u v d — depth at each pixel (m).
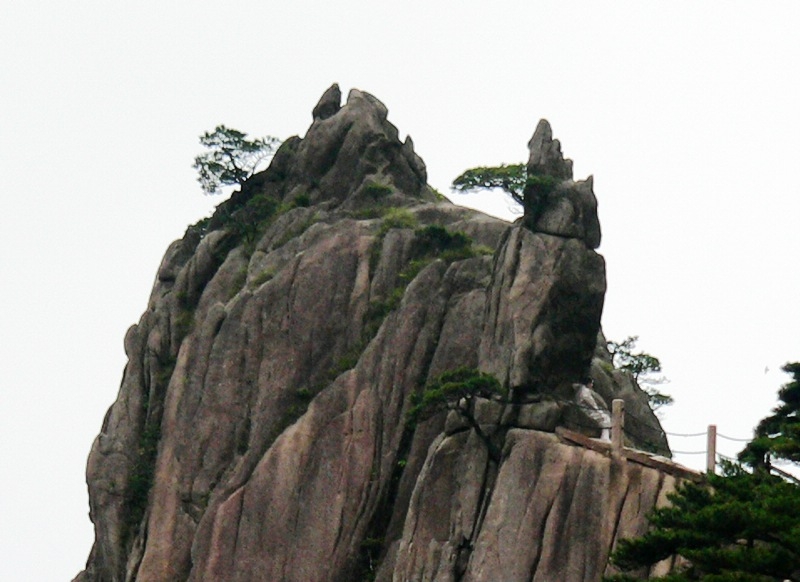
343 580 191.50
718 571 139.62
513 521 173.00
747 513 138.00
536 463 174.38
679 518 146.25
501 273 186.50
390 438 194.88
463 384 179.50
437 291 199.12
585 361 184.88
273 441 199.62
